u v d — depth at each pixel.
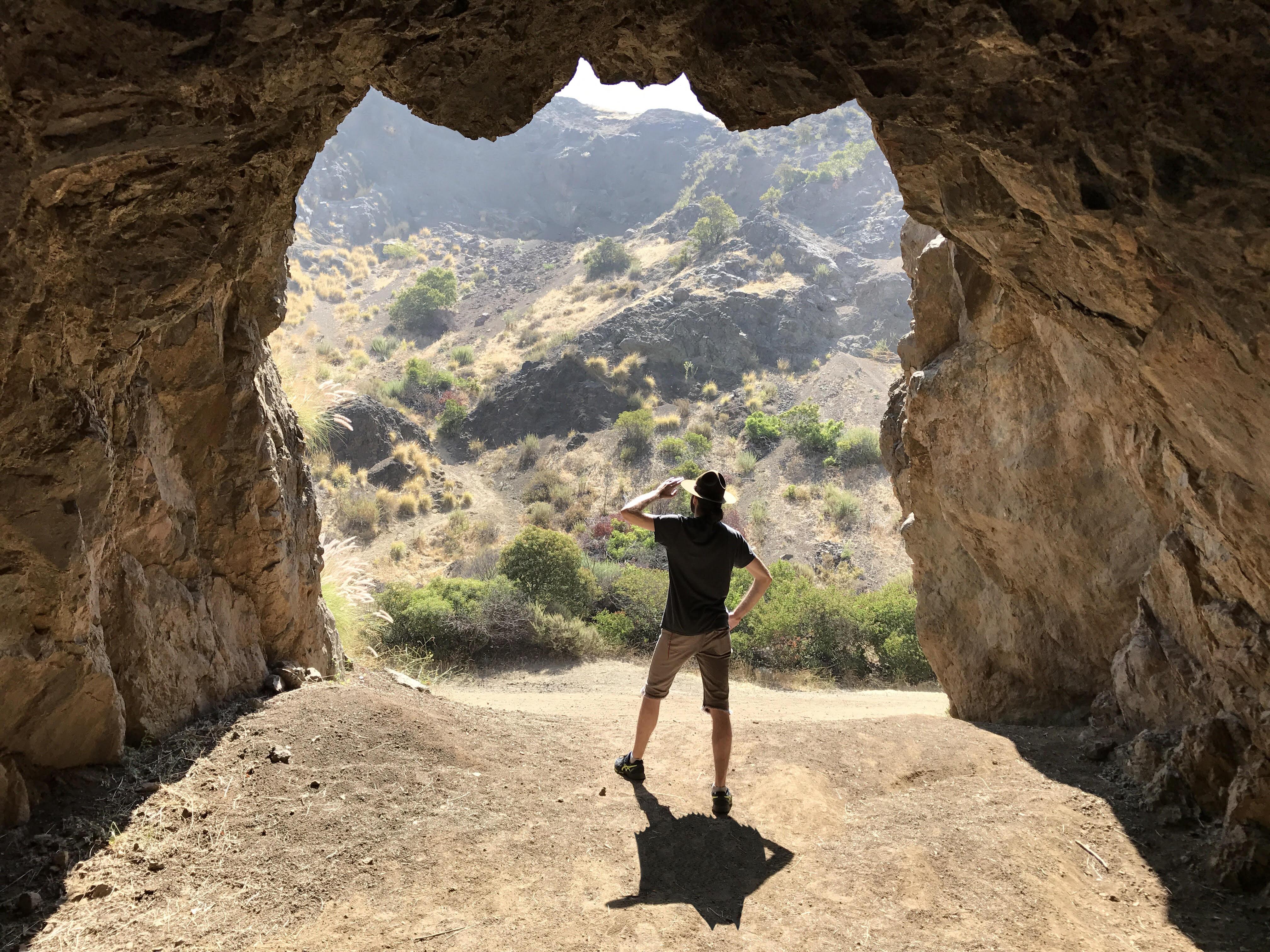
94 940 2.72
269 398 5.45
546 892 3.15
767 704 10.08
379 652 11.27
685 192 107.12
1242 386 2.87
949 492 6.38
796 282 66.06
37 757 3.44
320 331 66.50
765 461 41.81
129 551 4.04
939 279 6.62
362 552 32.62
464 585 15.52
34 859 3.08
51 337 2.93
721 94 3.03
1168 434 3.86
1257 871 3.43
